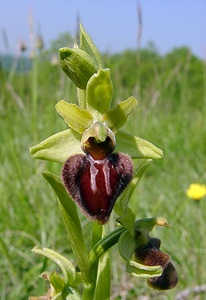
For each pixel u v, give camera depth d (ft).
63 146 0.25
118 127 0.26
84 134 0.25
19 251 0.41
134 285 0.40
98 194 0.24
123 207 0.27
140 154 0.25
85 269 0.26
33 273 0.38
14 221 0.45
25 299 0.37
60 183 0.26
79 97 0.26
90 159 0.25
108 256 0.27
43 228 0.42
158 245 0.28
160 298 0.39
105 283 0.27
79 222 0.26
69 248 0.43
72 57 0.25
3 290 0.37
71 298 0.27
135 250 0.27
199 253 0.42
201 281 0.40
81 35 0.26
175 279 0.28
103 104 0.25
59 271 0.38
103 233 0.28
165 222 0.27
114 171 0.24
